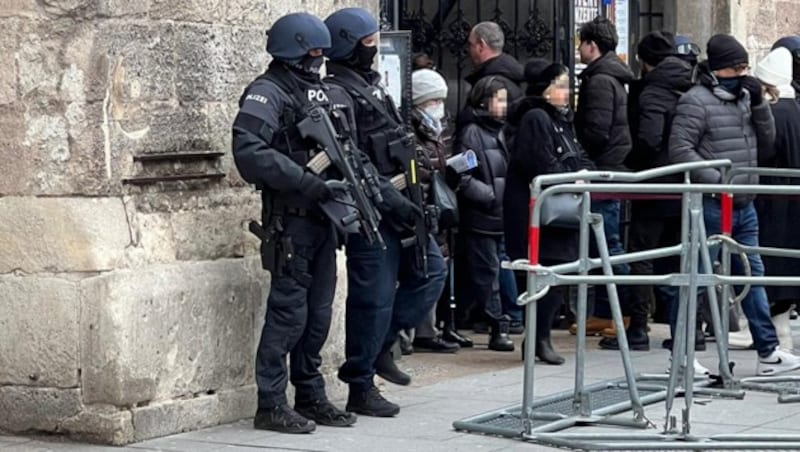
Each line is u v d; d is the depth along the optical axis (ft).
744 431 77.25
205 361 77.15
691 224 75.46
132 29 73.82
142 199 74.64
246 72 80.12
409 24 116.67
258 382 76.59
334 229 74.84
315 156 73.51
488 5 118.11
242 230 79.82
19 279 74.18
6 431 75.25
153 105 74.84
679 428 77.15
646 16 130.72
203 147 77.46
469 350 106.63
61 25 73.00
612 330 109.09
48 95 73.31
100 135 72.79
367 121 78.38
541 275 74.33
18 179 73.97
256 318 80.18
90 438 73.41
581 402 79.20
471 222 104.53
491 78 104.68
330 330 85.40
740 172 90.17
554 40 116.78
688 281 74.95
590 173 76.69
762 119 98.99
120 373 72.64
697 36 130.00
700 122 97.71
